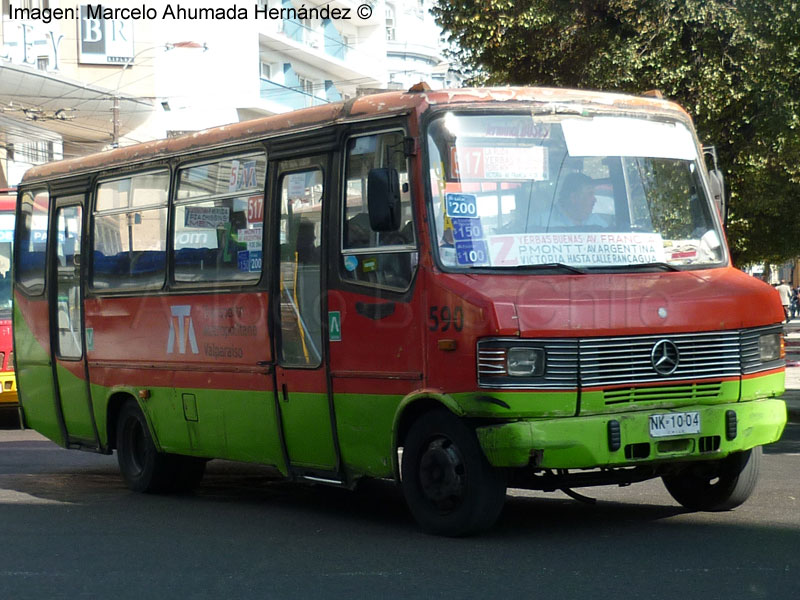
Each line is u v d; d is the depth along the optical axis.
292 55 51.09
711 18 16.11
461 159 7.57
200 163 9.63
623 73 16.52
